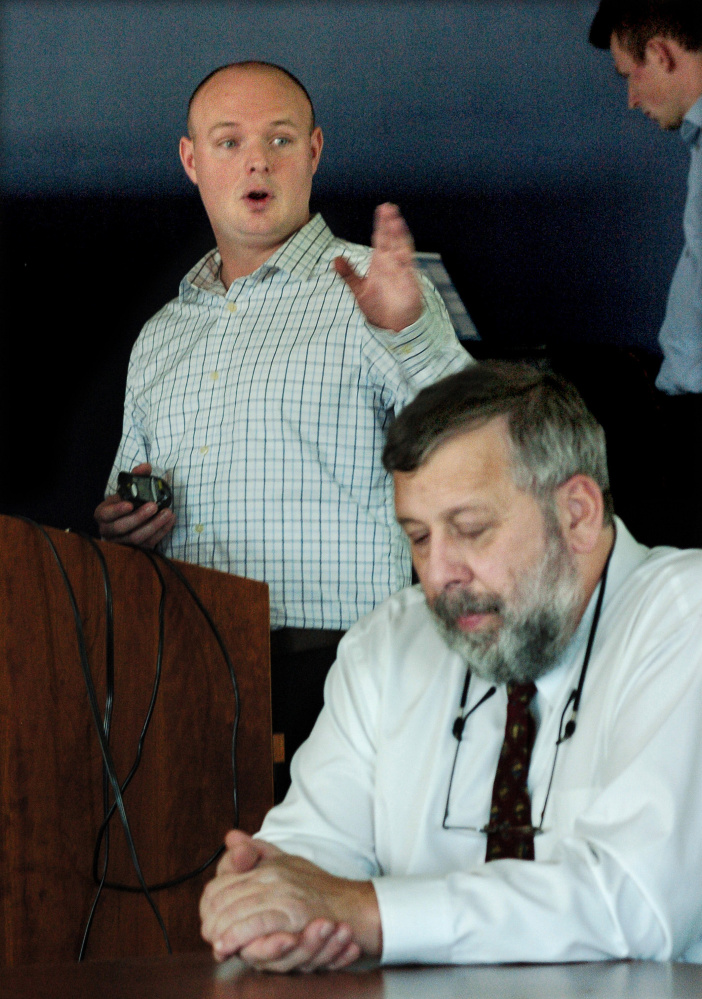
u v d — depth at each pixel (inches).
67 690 139.0
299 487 208.7
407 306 194.7
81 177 382.9
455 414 118.9
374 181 378.3
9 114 382.3
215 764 166.9
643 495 319.0
